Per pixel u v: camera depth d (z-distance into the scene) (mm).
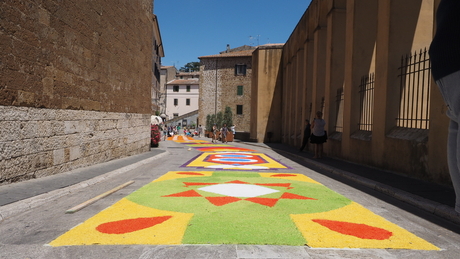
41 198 4715
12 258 2682
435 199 4949
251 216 3998
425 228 3727
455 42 1261
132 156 11836
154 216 3971
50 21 6598
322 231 3434
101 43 9148
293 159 13242
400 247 3016
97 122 8945
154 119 21016
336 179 7605
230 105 44062
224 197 5164
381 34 9016
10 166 5477
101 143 9250
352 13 11234
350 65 11297
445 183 6188
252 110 32750
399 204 5000
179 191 5664
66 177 6539
